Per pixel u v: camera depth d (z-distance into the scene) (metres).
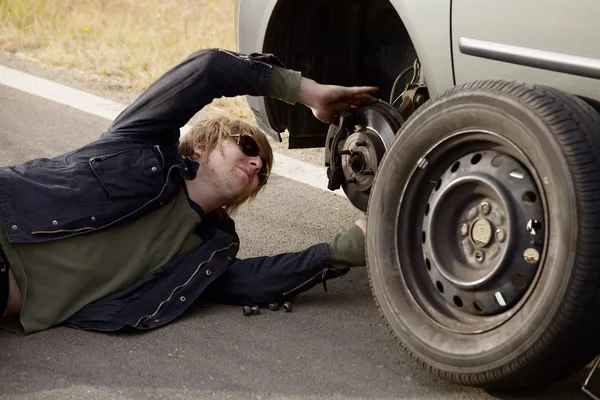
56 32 8.66
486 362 2.96
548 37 3.09
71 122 6.57
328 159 4.25
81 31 8.73
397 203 3.40
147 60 7.94
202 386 3.17
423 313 3.24
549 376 2.91
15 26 8.81
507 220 2.98
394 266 3.38
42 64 7.93
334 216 5.11
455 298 3.15
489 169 3.09
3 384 3.13
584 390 3.06
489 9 3.29
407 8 3.62
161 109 3.79
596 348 2.86
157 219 3.74
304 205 5.26
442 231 3.23
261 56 3.89
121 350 3.42
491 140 3.10
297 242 4.71
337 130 4.09
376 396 3.14
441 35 3.50
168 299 3.67
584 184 2.77
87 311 3.59
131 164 3.70
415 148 3.34
